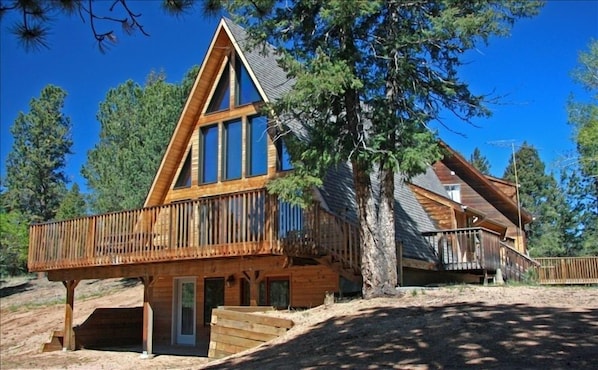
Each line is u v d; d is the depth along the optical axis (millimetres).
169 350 17969
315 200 14750
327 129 13922
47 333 23453
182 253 15391
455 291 13609
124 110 34625
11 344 22750
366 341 9766
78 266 17781
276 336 11977
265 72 18828
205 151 19703
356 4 12211
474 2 13414
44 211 49188
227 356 12289
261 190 14258
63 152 50719
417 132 13484
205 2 5965
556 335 8602
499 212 33062
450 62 14445
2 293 37188
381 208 14227
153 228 16203
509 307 10953
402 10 14141
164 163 19984
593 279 25109
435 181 30891
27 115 49688
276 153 17562
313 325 11828
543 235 44062
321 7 13453
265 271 14703
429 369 7734
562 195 43781
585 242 39719
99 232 17453
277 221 13930
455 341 8922
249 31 13906
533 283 18906
